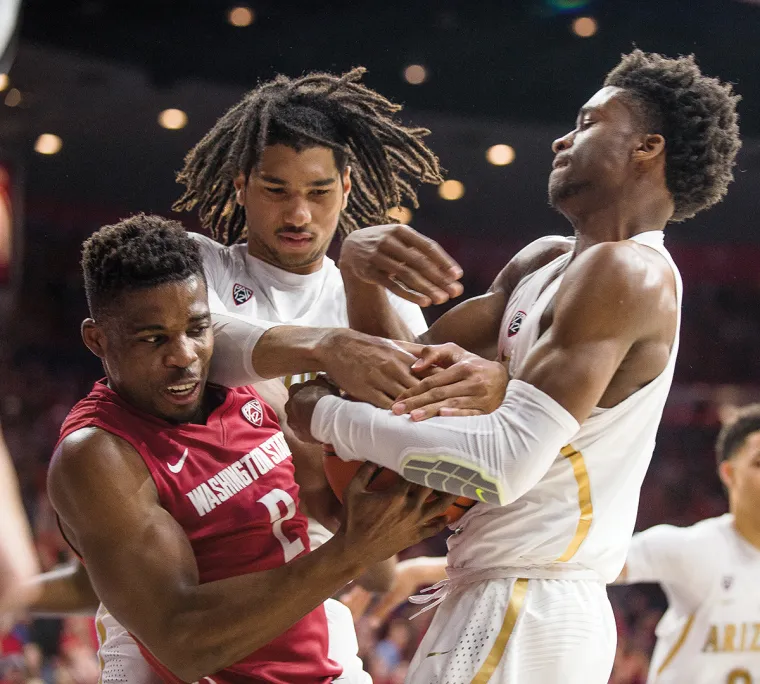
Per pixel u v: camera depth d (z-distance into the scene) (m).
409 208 13.99
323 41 10.70
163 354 2.16
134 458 2.15
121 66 10.82
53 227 13.19
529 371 2.04
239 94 11.27
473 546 2.22
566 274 2.10
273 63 10.90
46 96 11.06
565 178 2.33
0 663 6.20
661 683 3.80
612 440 2.18
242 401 2.41
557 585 2.20
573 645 2.14
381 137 3.12
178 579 2.05
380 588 3.39
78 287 13.52
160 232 2.19
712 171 2.34
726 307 15.22
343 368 2.18
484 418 2.02
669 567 3.73
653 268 2.11
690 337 15.12
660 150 2.28
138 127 11.77
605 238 2.30
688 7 9.84
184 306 2.15
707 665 3.71
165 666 2.11
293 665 2.28
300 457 2.79
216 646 2.02
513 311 2.41
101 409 2.20
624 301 2.02
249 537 2.24
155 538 2.07
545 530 2.16
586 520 2.17
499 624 2.15
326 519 2.83
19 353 13.09
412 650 7.54
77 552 2.26
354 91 3.10
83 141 11.95
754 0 9.31
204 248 3.04
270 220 2.94
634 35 10.35
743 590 3.71
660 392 2.19
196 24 10.38
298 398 2.25
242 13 10.10
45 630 6.47
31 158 12.20
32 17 10.03
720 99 2.34
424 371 2.15
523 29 10.54
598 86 11.15
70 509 2.11
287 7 10.16
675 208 2.38
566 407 1.98
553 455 1.99
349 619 2.70
